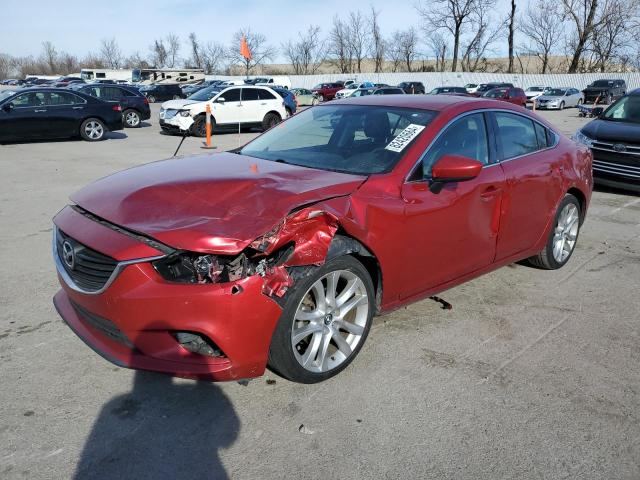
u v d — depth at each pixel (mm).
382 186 3193
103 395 2893
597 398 3018
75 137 16484
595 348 3582
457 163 3203
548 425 2770
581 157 4969
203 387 2988
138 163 11320
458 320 3910
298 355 2879
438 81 52312
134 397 2885
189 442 2562
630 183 8094
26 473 2336
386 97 4281
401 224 3191
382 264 3154
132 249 2551
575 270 5043
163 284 2523
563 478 2416
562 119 25875
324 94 42000
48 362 3195
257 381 3061
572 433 2715
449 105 3859
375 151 3537
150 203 2824
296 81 56094
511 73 53188
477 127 3910
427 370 3230
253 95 18812
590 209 7629
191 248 2475
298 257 2686
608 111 9086
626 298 4418
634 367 3359
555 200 4590
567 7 51438
